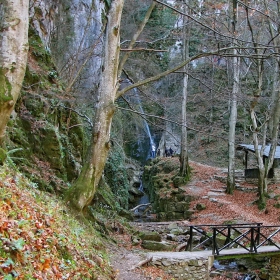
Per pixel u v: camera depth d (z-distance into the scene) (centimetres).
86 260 547
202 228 1545
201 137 3275
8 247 334
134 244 1132
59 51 1695
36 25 1435
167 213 1992
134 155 3256
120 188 1991
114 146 2041
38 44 1294
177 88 2853
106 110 815
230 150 2059
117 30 824
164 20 2584
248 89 2375
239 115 3141
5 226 359
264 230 1362
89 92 1606
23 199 509
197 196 2038
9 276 300
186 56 2098
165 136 3328
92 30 1891
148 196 2614
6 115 532
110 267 710
